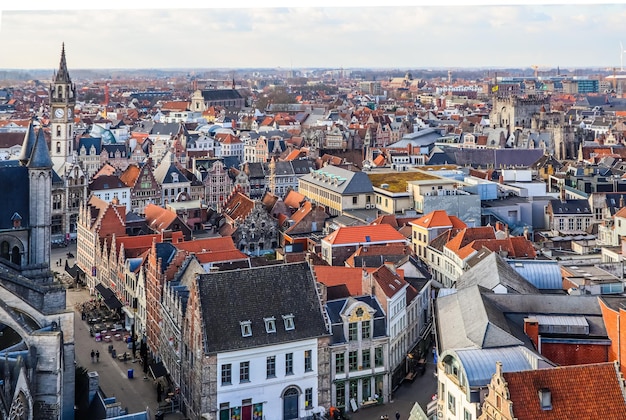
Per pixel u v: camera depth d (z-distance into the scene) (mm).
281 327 111750
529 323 98688
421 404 120000
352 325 118125
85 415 104250
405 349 131625
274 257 188875
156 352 136375
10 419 83500
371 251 163875
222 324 108812
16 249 131875
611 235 185375
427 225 184625
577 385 75250
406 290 137750
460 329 99500
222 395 107812
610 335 98500
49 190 133000
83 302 178750
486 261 129625
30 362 92938
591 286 127688
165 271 138000
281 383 111562
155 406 119000
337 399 117812
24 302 101625
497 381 75688
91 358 140125
